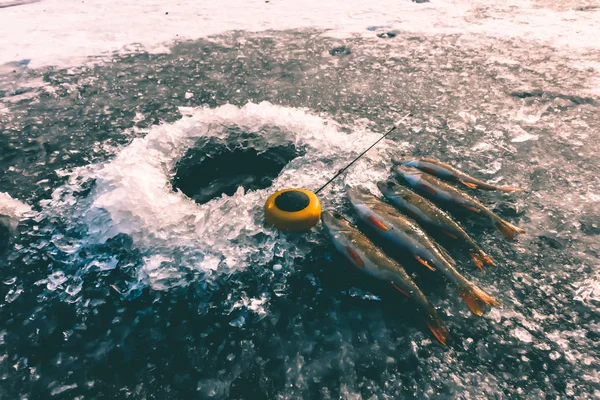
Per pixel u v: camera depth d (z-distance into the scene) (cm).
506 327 42
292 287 47
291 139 70
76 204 58
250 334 43
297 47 110
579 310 44
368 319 43
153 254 50
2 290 47
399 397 38
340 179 60
